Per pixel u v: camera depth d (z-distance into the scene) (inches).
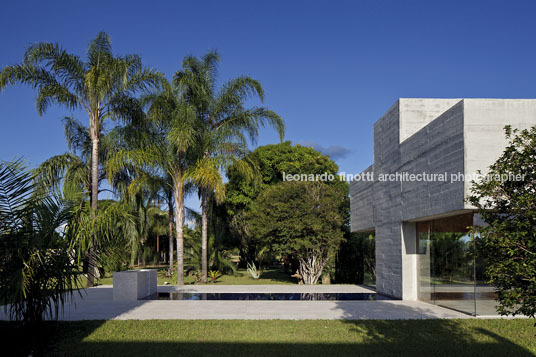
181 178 697.6
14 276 267.1
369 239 704.4
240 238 1016.9
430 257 468.8
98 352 253.3
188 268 1003.9
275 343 274.8
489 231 179.5
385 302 478.9
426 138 431.8
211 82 728.3
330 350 258.2
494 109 356.2
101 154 749.9
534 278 159.9
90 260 345.1
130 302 476.4
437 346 269.4
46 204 309.3
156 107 658.2
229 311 405.1
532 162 174.6
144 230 1040.2
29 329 299.9
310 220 730.8
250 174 732.7
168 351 254.7
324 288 645.9
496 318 366.9
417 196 453.4
